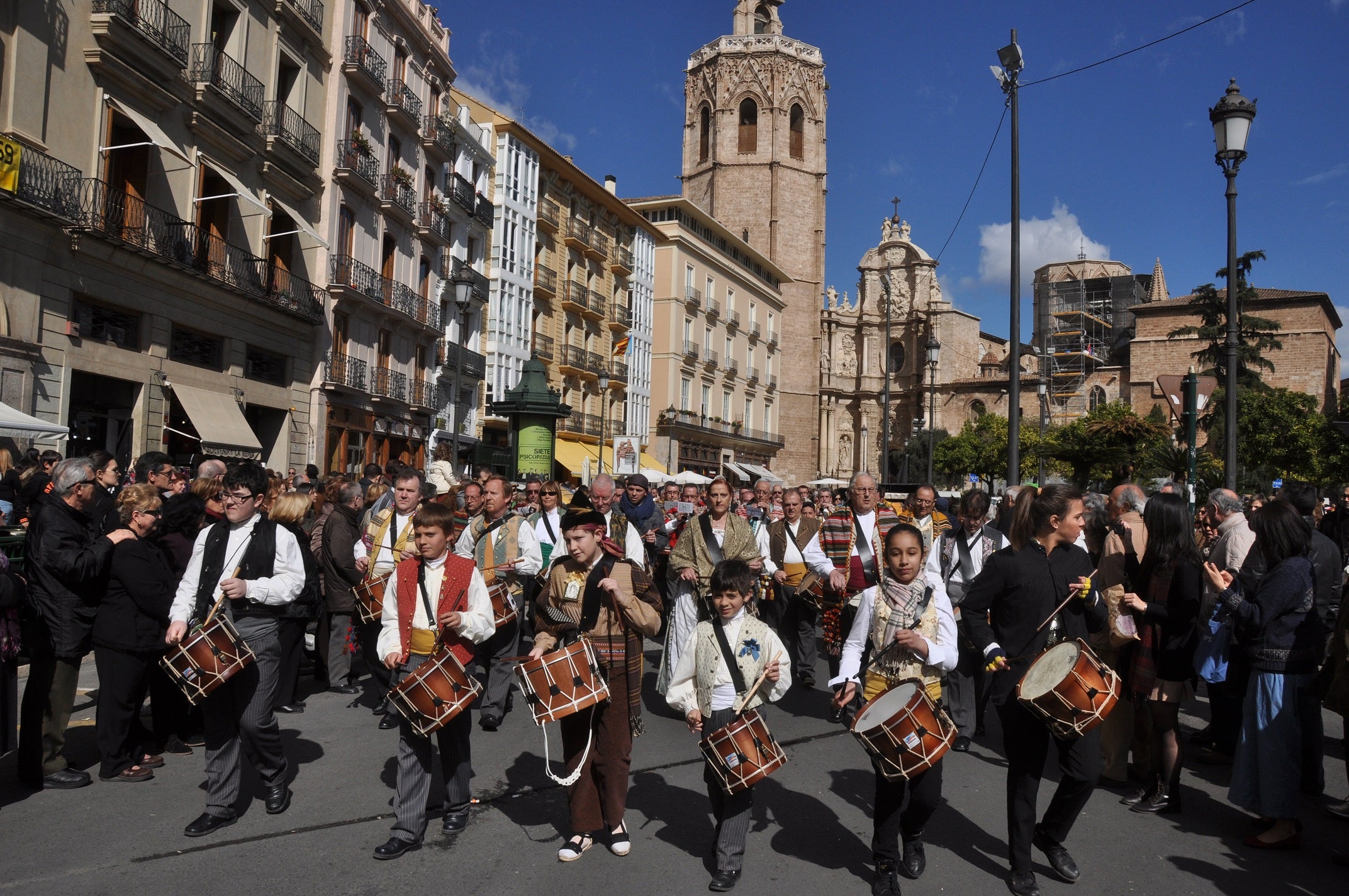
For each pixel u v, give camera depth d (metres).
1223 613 6.24
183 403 21.09
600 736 5.40
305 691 9.79
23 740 6.37
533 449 18.97
